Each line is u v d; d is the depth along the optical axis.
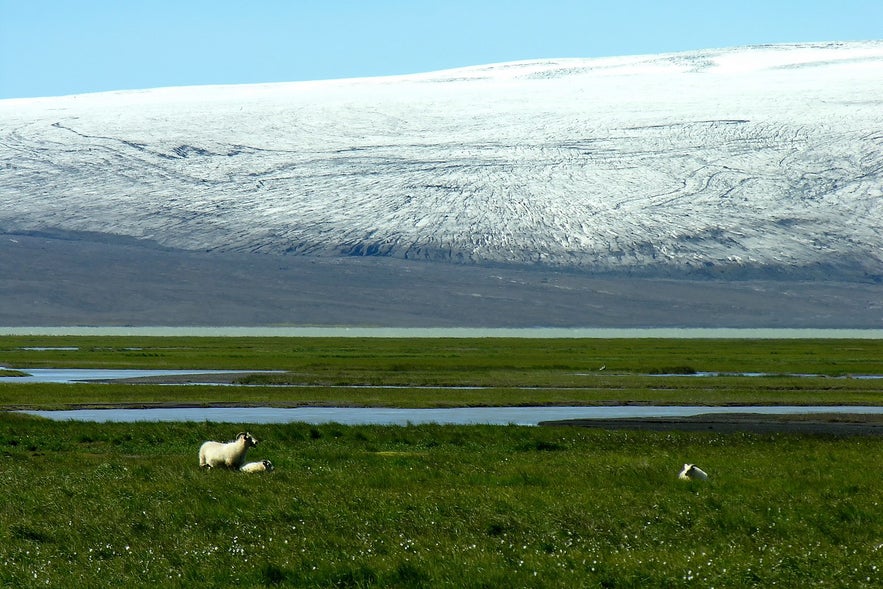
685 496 34.84
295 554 25.97
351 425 60.06
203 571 24.56
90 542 27.48
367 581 23.77
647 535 28.86
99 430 56.41
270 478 38.34
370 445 52.25
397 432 56.59
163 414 72.31
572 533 28.94
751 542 28.12
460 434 55.78
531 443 52.59
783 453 49.34
